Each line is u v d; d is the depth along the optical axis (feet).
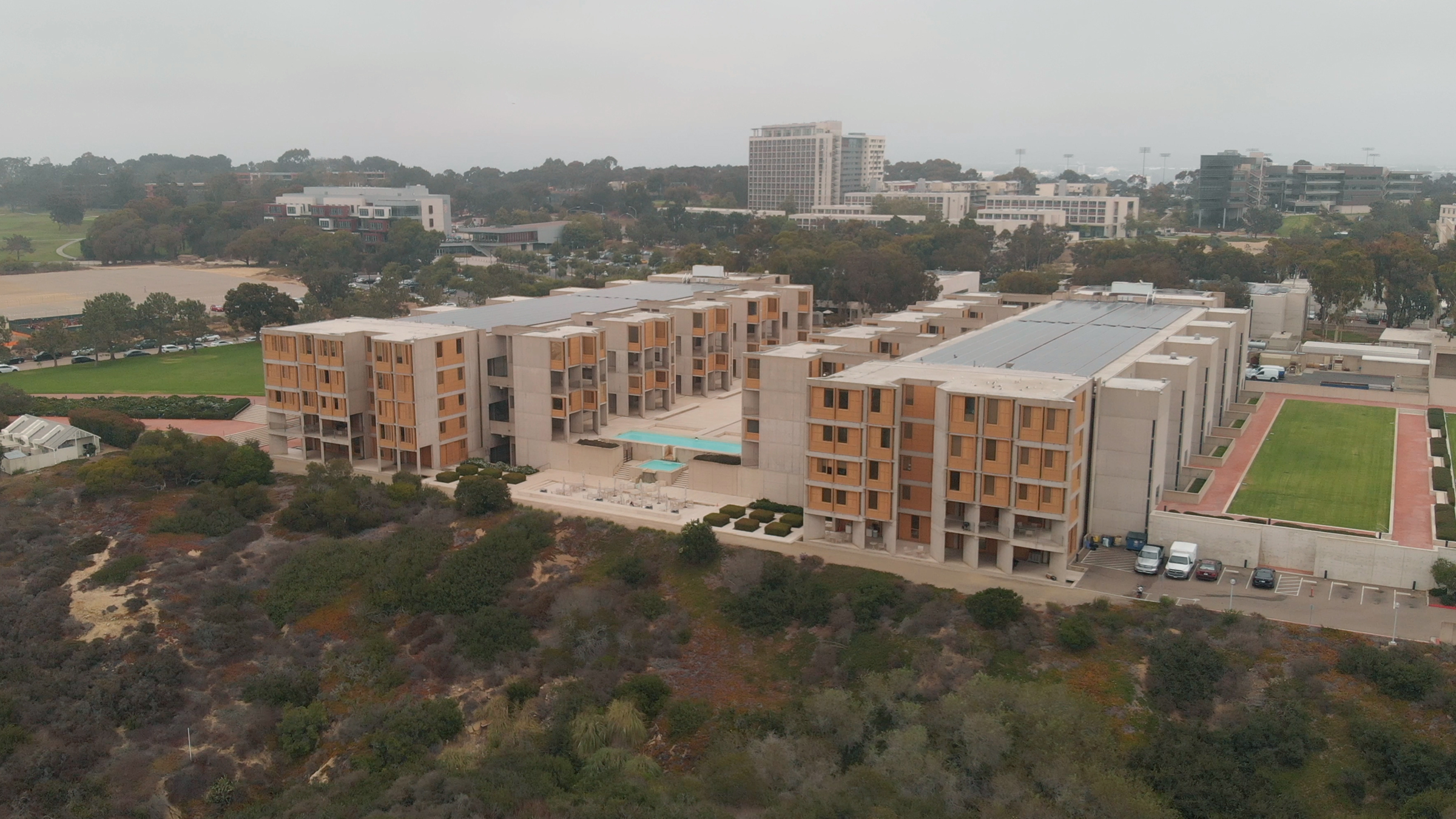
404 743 258.98
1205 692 244.22
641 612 299.99
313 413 403.95
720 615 297.94
